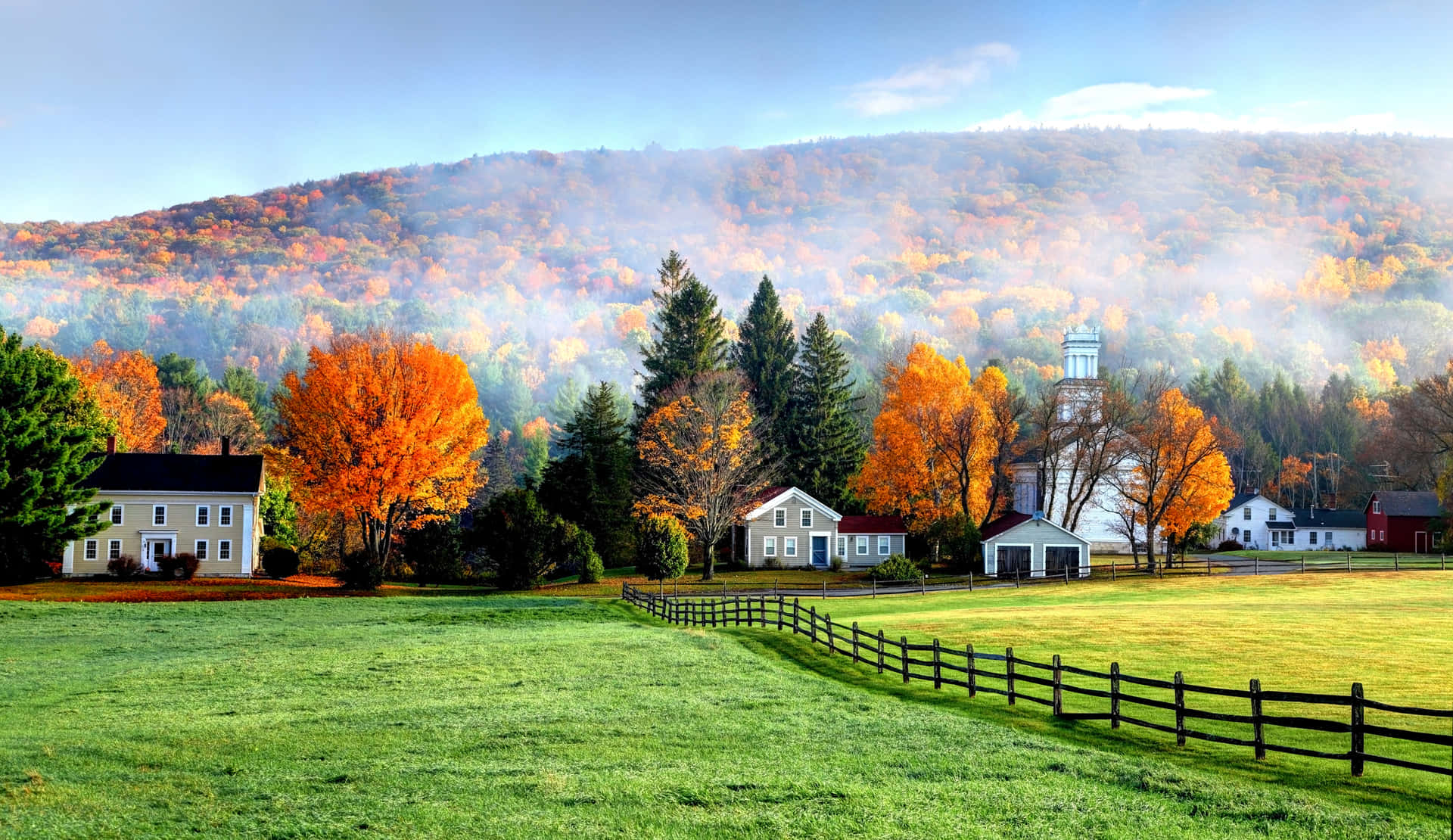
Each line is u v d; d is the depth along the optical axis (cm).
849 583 7075
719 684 2762
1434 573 6681
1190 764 1845
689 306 10281
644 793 1642
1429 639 3431
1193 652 3178
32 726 2275
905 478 8200
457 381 6631
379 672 3027
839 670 3091
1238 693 1881
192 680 2931
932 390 8181
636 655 3359
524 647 3581
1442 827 1441
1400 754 1892
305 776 1798
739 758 1894
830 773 1775
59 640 4025
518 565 6719
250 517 7681
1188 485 7712
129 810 1606
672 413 8112
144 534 7519
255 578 7356
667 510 7994
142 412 10862
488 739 2062
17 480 5878
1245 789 1634
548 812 1552
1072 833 1433
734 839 1428
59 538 6106
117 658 3506
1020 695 2400
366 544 6719
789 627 4091
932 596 5897
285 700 2572
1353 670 2808
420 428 6538
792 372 10656
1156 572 7412
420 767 1844
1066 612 4516
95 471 7506
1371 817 1488
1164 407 7869
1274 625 3841
